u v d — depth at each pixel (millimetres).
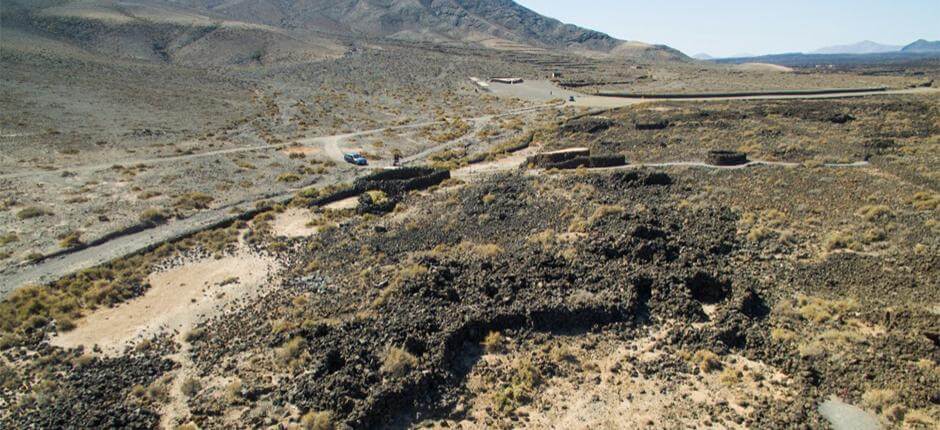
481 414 25859
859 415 24844
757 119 91375
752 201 51750
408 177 66938
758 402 25953
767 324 31922
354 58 189125
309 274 41500
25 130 82500
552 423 25219
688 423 24875
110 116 96875
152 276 43125
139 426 25250
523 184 59906
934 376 26047
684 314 32562
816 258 40000
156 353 31703
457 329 30312
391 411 25641
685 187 56469
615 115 104000
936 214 45812
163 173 69688
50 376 29688
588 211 48906
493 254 40250
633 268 36469
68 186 63125
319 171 74312
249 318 34938
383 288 36031
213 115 106938
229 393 27141
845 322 31594
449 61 197875
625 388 27250
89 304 38062
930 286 34500
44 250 46781
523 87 158500
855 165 63000
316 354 29047
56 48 140750
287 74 163125
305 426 24500
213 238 51125
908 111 92562
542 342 30859
